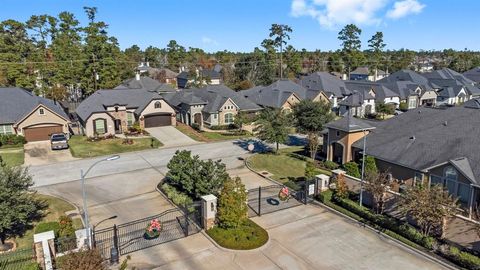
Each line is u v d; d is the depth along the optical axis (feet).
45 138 160.76
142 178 115.03
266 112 141.18
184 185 93.86
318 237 76.74
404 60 504.43
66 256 58.13
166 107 189.26
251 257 68.90
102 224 82.79
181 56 500.74
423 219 71.72
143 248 71.67
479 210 80.74
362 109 234.99
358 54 456.04
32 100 169.58
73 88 273.95
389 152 105.70
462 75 337.93
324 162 128.88
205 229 78.54
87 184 109.40
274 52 372.58
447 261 67.36
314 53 524.93
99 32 277.03
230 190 77.30
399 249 72.28
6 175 72.13
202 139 167.94
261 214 87.45
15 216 70.08
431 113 119.96
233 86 329.11
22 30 303.89
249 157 138.72
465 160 87.81
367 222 82.99
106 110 172.04
